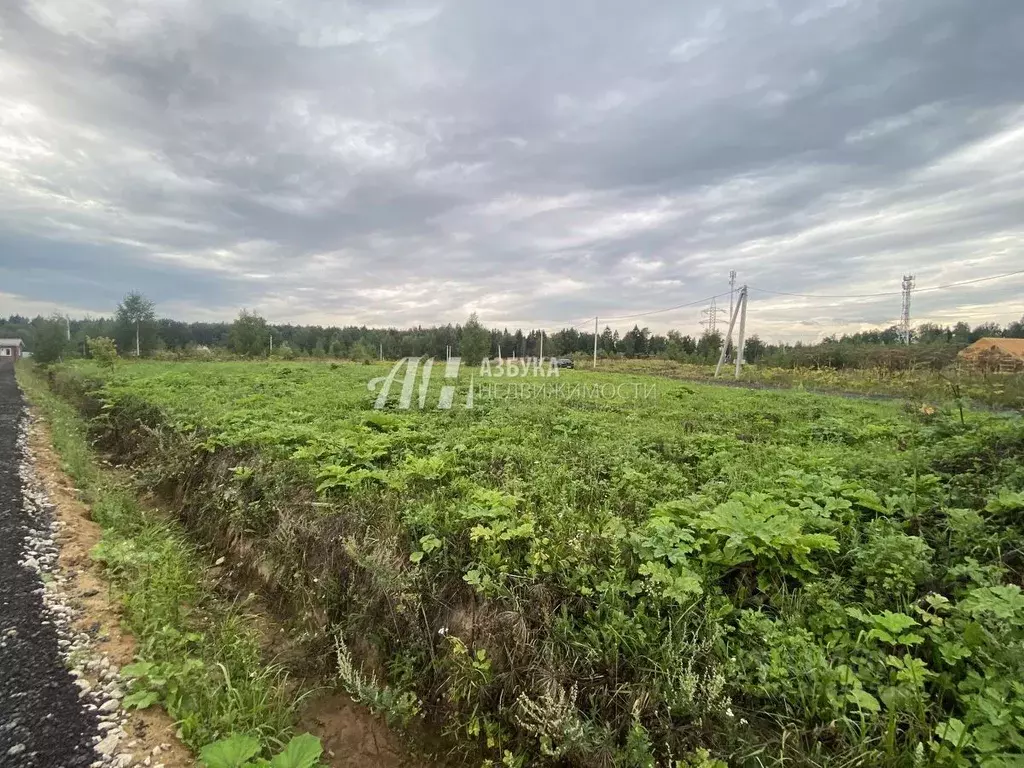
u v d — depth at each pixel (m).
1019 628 2.70
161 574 4.59
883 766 2.28
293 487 5.68
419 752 3.29
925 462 5.32
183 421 8.83
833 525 3.94
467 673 3.32
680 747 2.61
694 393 16.88
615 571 3.47
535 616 3.37
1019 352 29.78
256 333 40.97
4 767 2.60
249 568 5.26
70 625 3.87
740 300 33.44
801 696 2.61
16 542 5.19
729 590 3.45
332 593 4.32
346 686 3.64
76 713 3.02
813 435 8.64
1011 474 4.63
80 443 10.09
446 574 3.92
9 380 26.44
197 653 3.76
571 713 2.81
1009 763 2.07
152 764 2.73
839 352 33.59
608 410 11.74
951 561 3.57
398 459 6.34
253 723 3.15
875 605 3.15
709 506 4.43
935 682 2.61
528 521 4.27
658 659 2.94
